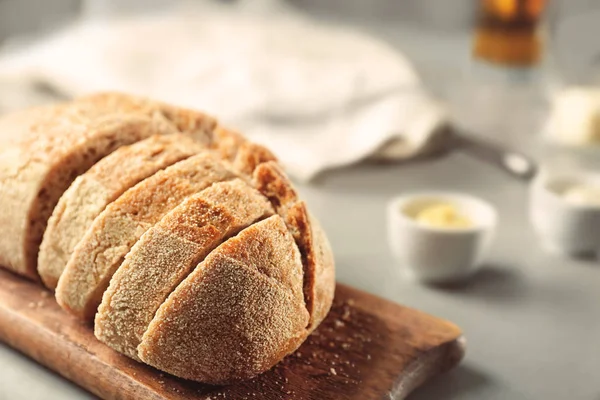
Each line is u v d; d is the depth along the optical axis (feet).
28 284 2.02
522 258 2.48
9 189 1.96
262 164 1.87
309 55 3.77
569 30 3.59
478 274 2.38
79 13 4.95
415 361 1.86
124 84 3.41
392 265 2.41
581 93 3.34
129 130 1.97
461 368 1.99
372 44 3.93
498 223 2.69
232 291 1.69
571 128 3.26
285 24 4.23
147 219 1.77
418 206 2.40
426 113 3.09
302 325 1.77
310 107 3.22
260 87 3.32
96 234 1.78
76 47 3.69
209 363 1.69
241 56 3.65
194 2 4.36
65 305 1.83
